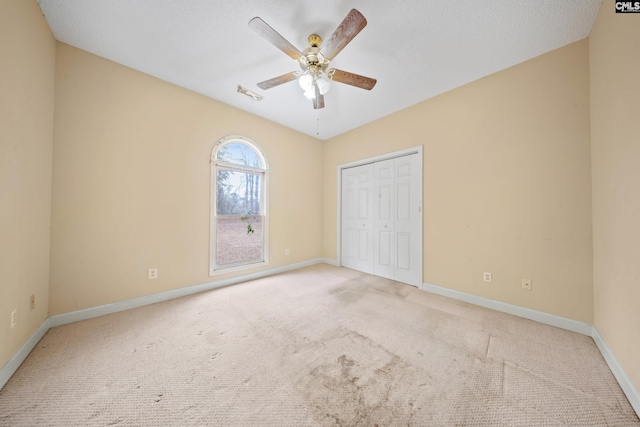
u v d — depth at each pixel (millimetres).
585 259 1869
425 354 1602
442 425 1066
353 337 1816
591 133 1825
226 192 3180
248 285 3092
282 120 3580
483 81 2426
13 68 1353
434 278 2830
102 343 1705
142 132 2395
